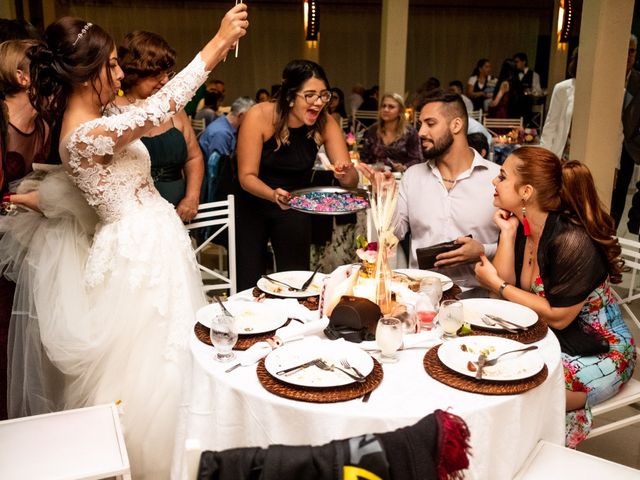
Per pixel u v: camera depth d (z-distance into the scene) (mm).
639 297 2625
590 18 4484
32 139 2684
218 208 4145
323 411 1578
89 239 2572
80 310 2412
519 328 2090
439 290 2150
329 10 14359
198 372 1834
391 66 7203
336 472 1221
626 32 4430
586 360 2283
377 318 2025
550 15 14672
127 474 1769
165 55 2799
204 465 1202
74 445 1865
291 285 2508
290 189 3475
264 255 3559
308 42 8539
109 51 2285
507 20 14742
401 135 5504
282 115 3260
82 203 2488
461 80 15070
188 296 2512
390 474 1247
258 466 1216
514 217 2516
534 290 2445
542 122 11273
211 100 8797
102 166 2350
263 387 1689
